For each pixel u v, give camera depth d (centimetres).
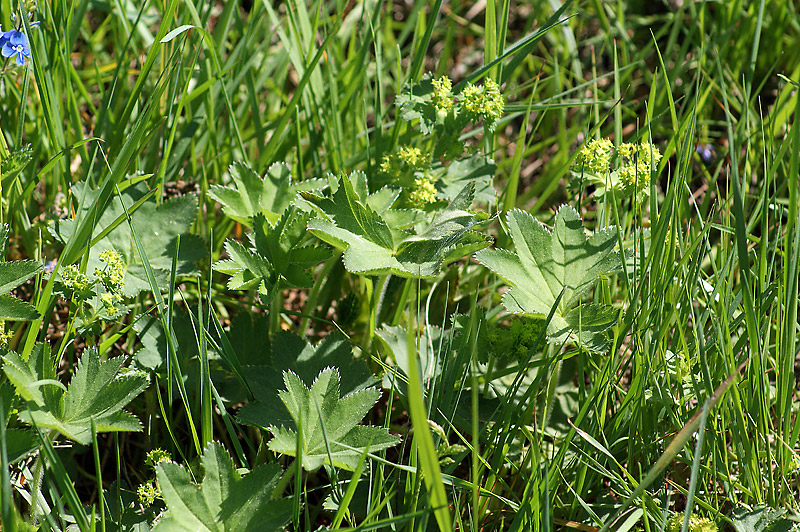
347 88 401
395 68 492
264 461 293
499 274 282
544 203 439
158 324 290
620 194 314
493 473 255
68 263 276
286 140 392
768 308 290
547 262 291
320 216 288
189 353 296
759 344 257
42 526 221
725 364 272
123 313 281
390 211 304
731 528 275
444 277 338
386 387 291
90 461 300
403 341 306
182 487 228
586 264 292
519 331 289
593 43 503
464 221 292
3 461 193
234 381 299
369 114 477
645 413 280
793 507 264
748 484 272
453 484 251
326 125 388
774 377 320
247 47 423
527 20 524
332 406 250
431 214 331
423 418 173
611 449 283
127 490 257
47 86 328
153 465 252
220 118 429
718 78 469
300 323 372
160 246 309
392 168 336
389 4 493
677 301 273
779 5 470
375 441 246
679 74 490
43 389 232
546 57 509
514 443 293
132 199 317
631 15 535
